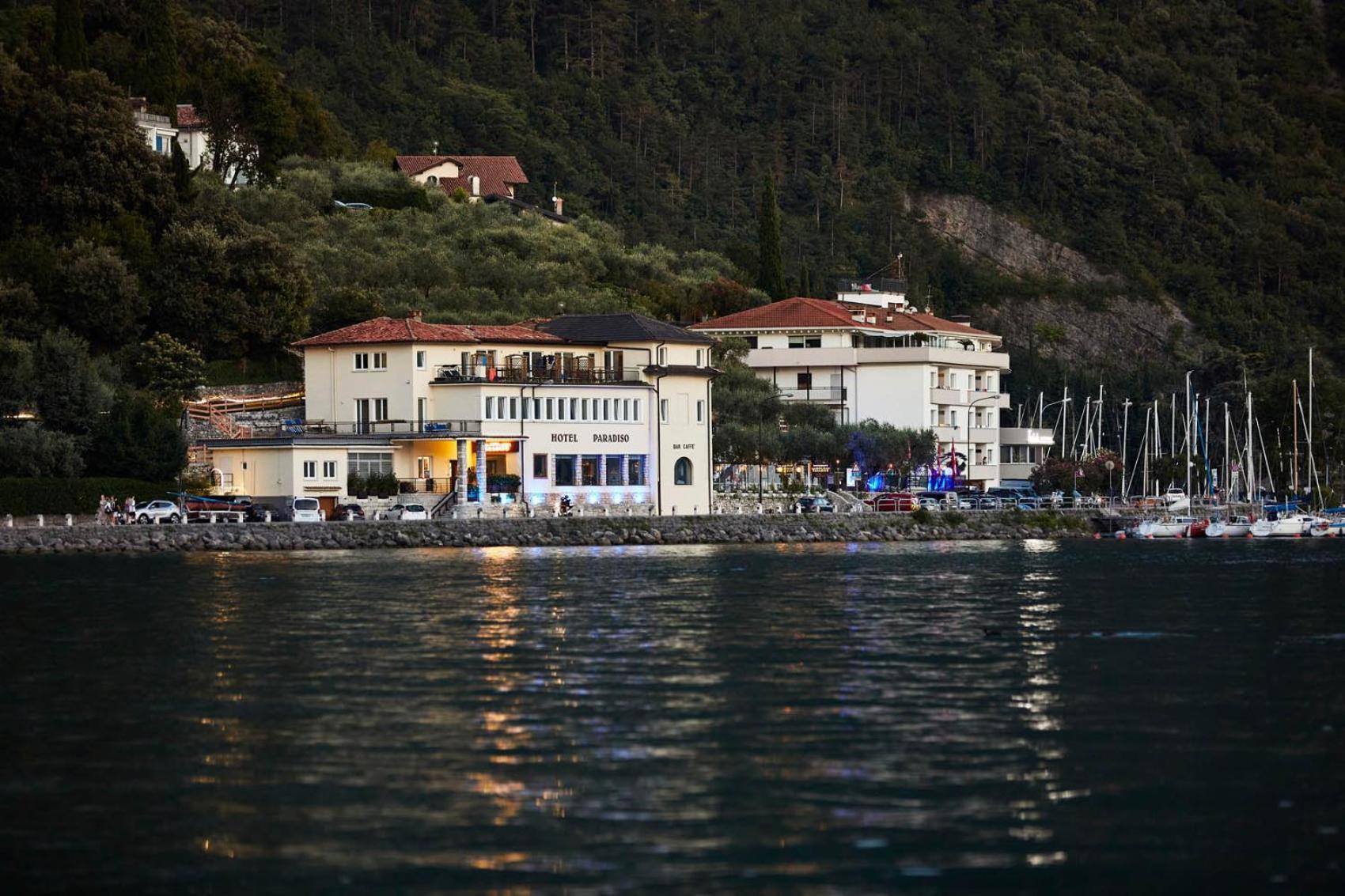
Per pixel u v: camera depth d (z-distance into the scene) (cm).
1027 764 9669
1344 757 9862
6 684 12219
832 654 13675
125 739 10325
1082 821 8581
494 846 8175
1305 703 11494
